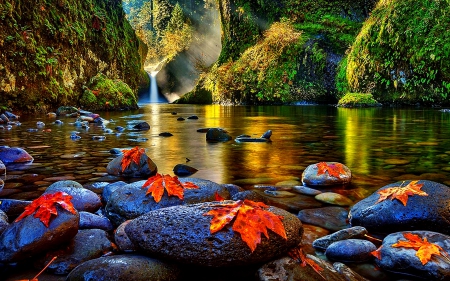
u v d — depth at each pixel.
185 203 2.60
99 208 2.99
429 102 16.02
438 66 15.35
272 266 1.88
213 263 1.86
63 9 14.58
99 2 19.45
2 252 2.00
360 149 5.75
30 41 12.20
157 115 13.83
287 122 10.52
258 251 1.86
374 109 15.30
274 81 21.72
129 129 8.83
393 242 2.11
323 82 20.80
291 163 4.72
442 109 14.48
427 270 1.89
